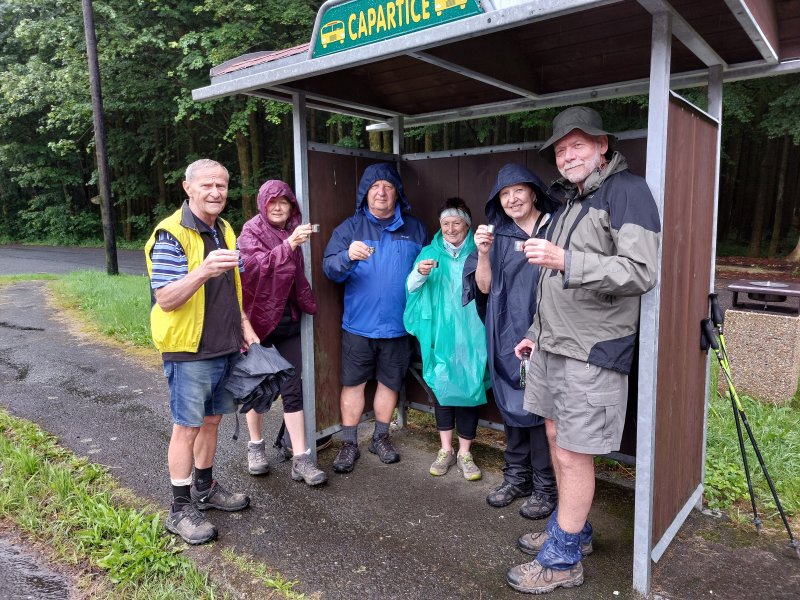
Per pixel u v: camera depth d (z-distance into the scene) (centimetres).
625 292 207
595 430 221
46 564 258
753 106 1227
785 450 348
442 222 329
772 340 427
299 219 347
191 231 263
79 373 552
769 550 267
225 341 274
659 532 250
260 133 1898
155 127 2014
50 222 2453
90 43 1127
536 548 263
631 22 274
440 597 236
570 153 231
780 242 1811
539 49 315
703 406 298
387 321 349
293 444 341
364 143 1603
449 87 371
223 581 245
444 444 353
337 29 263
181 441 273
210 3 1249
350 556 264
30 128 2298
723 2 222
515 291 289
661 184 217
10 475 328
